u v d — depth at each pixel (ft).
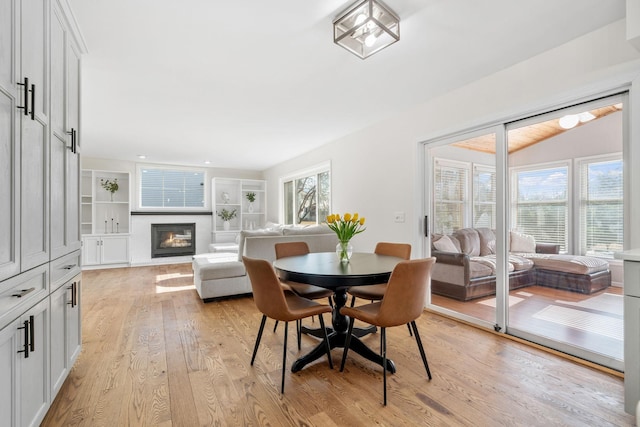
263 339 8.39
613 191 6.69
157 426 4.83
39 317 4.62
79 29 6.24
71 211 6.15
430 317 10.24
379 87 9.45
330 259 8.18
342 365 6.59
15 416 3.86
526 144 8.23
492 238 8.96
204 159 21.31
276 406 5.36
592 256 7.02
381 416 5.08
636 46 5.47
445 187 10.35
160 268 20.20
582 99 6.93
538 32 6.62
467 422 4.92
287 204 22.34
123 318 10.20
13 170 3.83
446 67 8.17
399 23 6.21
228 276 12.40
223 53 7.34
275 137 15.38
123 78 8.66
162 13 5.84
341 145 15.34
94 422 4.91
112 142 16.28
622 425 4.82
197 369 6.68
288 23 6.19
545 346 7.76
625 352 5.03
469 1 5.59
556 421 4.93
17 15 3.92
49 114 4.94
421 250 11.17
